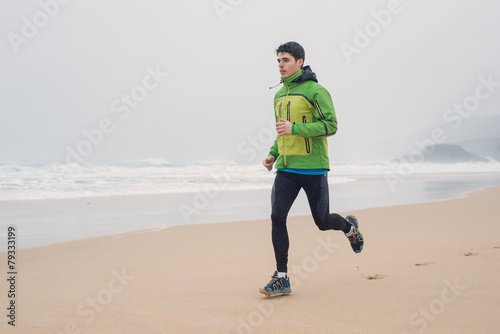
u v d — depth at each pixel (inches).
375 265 183.5
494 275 156.0
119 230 304.8
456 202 466.0
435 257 194.4
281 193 146.6
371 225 305.0
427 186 761.0
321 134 139.6
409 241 240.2
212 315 123.2
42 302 138.9
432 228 287.9
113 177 893.2
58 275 177.2
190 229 306.5
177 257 212.5
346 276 166.2
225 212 413.4
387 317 116.1
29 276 175.6
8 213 398.6
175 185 738.2
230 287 154.9
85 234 288.5
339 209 415.8
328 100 142.9
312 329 109.3
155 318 121.4
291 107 146.3
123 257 213.9
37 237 277.7
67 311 129.3
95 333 111.0
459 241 235.6
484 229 279.7
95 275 176.7
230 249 232.5
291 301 134.6
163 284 160.2
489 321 110.0
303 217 365.7
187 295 144.8
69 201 508.7
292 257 209.3
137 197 560.4
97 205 469.1
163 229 307.0
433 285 146.1
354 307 126.1
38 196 561.6
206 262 199.9
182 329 112.4
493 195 551.8
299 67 149.8
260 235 279.9
